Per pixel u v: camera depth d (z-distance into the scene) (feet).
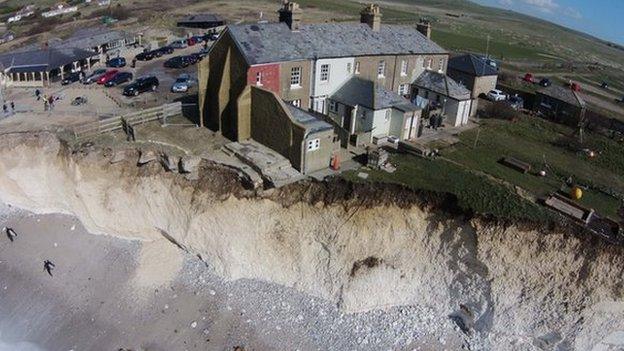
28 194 149.07
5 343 118.62
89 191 137.90
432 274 117.60
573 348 108.68
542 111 196.03
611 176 145.07
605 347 110.11
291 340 114.01
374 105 148.46
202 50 274.16
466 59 214.48
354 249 118.32
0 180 150.41
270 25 151.64
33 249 140.26
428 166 133.69
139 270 130.52
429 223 116.06
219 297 123.03
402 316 118.42
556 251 108.06
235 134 142.20
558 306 108.58
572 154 158.81
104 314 122.72
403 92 185.06
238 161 129.29
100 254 136.36
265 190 121.49
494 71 213.25
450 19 557.74
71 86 206.59
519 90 223.10
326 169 129.08
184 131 148.56
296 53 148.15
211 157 131.44
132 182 134.41
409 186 118.42
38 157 144.66
